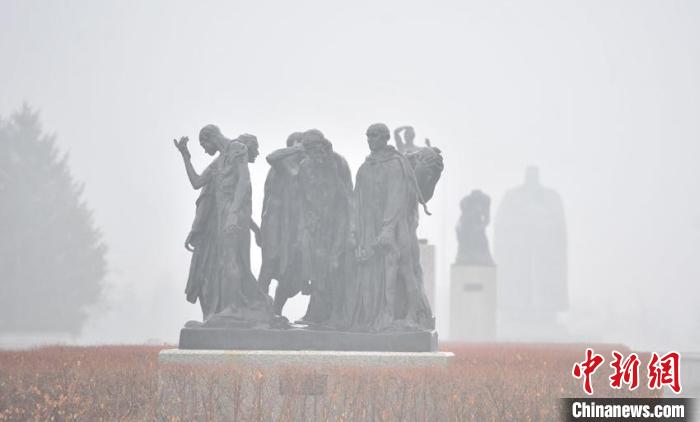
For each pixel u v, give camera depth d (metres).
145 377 35.25
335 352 40.81
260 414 32.69
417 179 47.97
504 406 33.47
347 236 45.41
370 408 34.06
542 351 70.38
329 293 45.16
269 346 41.47
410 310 43.69
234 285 42.91
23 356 44.56
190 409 34.31
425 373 34.94
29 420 32.31
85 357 44.09
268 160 45.62
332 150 45.84
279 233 45.75
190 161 45.53
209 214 44.72
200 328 41.81
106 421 33.38
